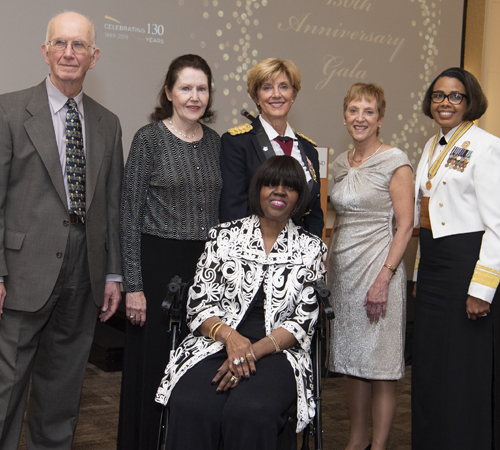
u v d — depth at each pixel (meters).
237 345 1.99
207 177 2.45
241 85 4.55
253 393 1.90
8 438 2.28
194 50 4.33
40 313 2.25
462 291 2.40
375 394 2.71
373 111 2.67
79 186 2.27
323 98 4.91
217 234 2.24
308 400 2.02
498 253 2.28
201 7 4.33
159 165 2.38
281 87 2.54
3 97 2.17
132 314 2.39
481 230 2.38
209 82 2.45
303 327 2.11
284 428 1.97
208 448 1.90
